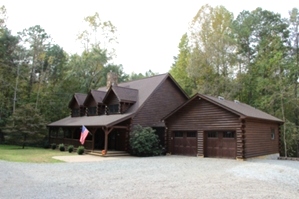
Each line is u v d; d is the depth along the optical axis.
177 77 40.25
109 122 20.77
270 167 14.01
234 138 18.61
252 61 35.75
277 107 30.83
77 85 39.34
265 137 20.88
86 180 10.08
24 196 7.43
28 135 27.12
